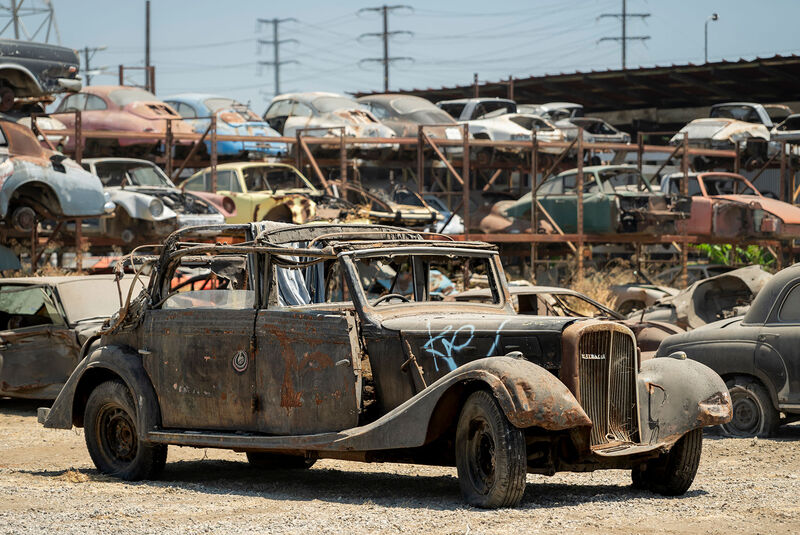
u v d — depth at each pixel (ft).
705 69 244.63
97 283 80.53
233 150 167.94
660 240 145.69
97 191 108.17
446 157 183.83
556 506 40.75
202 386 47.67
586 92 285.23
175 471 53.62
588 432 39.68
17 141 103.24
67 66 108.17
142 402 49.32
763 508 40.16
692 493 44.88
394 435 40.83
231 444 45.62
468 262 49.67
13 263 107.86
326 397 43.47
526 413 37.88
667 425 43.42
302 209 133.08
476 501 40.11
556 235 144.66
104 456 52.01
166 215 116.16
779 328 63.10
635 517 38.37
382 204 143.02
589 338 41.68
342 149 150.10
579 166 143.95
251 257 47.14
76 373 52.44
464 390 41.16
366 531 35.86
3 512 40.40
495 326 42.24
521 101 302.25
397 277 47.80
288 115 187.52
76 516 39.45
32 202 107.45
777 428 63.82
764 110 209.97
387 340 43.73
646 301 115.34
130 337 51.47
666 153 201.36
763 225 146.10
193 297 48.65
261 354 45.65
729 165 209.36
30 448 63.82
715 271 144.97
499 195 160.15
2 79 105.81
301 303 50.98
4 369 77.97
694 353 66.18
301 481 49.65
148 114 166.40
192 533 35.94
